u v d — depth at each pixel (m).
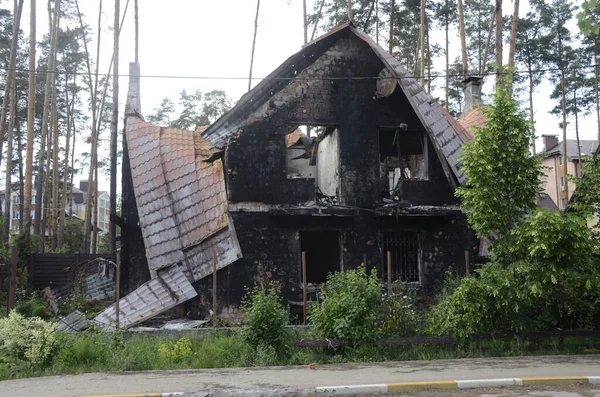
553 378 8.07
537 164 11.33
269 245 14.88
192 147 16.78
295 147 19.22
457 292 10.71
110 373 9.42
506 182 11.13
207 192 15.56
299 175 16.42
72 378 8.95
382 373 8.84
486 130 11.34
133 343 11.08
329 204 15.33
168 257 14.97
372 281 11.25
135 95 18.19
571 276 10.59
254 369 9.61
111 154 22.33
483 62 26.88
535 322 11.08
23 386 8.30
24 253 19.44
